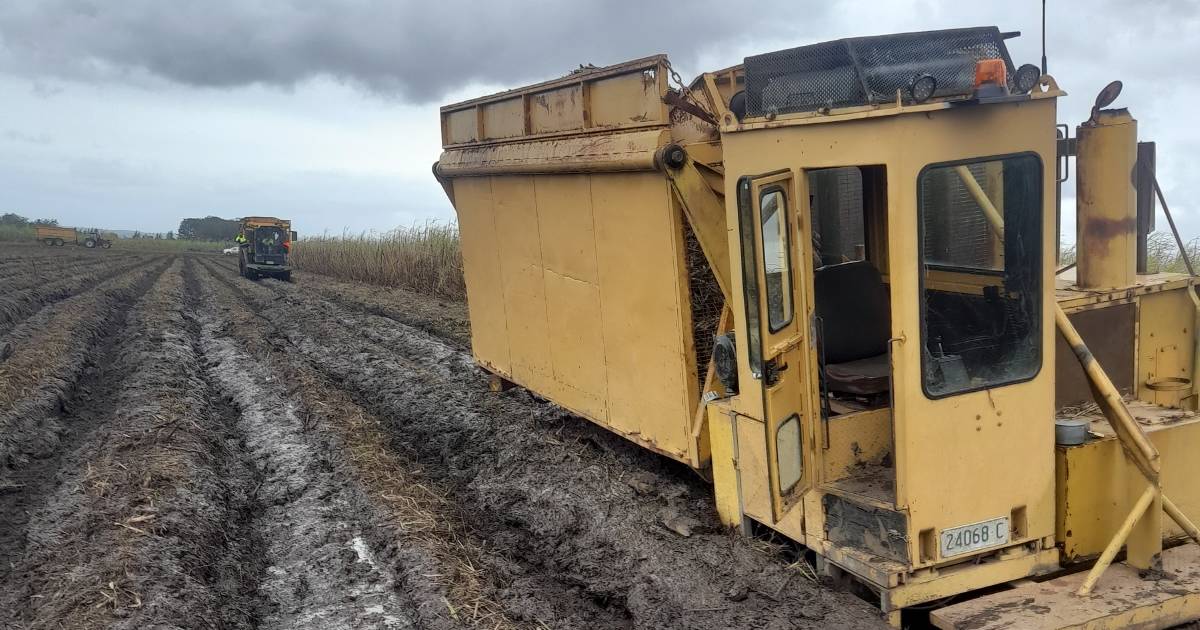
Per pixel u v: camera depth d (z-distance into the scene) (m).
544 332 8.22
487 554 6.60
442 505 7.63
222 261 64.56
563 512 6.92
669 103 5.90
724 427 5.75
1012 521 4.69
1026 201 4.56
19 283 31.16
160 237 113.50
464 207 9.84
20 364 12.94
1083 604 4.39
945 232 4.88
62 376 13.09
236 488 8.43
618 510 6.66
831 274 5.60
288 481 8.49
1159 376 5.60
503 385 10.25
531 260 8.25
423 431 10.10
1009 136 4.42
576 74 7.19
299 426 10.24
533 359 8.56
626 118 6.36
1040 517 4.72
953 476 4.52
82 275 38.81
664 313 6.28
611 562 6.07
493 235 9.06
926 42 4.48
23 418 10.41
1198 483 5.07
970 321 4.80
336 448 9.05
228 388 13.07
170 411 10.32
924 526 4.49
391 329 17.89
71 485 8.12
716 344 5.66
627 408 6.98
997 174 4.64
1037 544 4.74
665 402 6.45
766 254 4.61
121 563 6.04
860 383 5.17
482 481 8.21
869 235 6.00
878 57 4.41
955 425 4.49
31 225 92.81
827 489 4.97
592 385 7.47
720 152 5.91
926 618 4.77
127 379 13.36
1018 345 4.65
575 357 7.70
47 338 16.33
